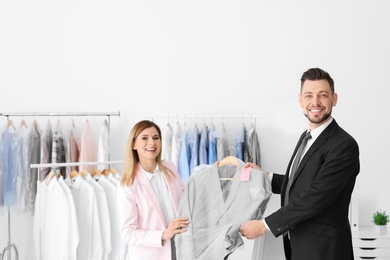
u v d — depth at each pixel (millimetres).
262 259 2701
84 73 4191
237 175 2650
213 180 2656
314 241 2379
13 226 4078
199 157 3861
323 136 2404
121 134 4199
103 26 4184
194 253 2561
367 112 4062
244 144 3885
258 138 4047
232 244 2471
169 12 4164
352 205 3793
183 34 4160
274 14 4105
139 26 4180
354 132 4066
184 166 3857
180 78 4168
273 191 2781
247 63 4125
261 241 2662
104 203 3170
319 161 2373
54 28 4176
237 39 4129
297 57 4090
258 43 4117
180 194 2766
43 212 3180
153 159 2672
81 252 3156
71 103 4191
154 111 4184
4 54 4160
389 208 4059
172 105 4172
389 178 4062
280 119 4109
